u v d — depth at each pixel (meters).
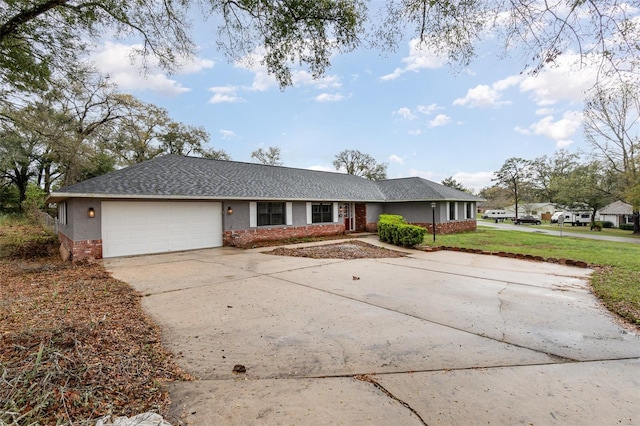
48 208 21.23
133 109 23.66
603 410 2.50
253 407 2.50
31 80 7.63
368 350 3.59
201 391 2.72
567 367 3.22
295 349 3.60
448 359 3.38
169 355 3.41
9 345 3.26
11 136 14.59
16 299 5.40
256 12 4.73
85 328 3.79
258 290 6.26
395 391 2.75
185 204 12.09
